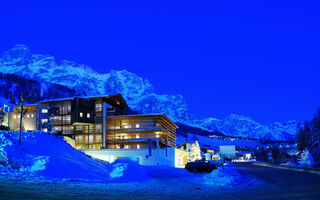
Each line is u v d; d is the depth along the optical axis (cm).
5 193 1548
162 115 8419
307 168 3588
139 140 8231
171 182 3014
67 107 8562
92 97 8619
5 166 2611
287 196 1631
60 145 4112
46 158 3041
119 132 8419
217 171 4069
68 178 2725
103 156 6788
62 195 1666
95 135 8400
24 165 2800
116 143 8375
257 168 5003
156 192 2100
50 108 8619
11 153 2908
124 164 3656
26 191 1700
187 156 8381
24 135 3691
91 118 8500
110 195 1814
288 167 4475
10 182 2016
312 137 8800
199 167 4516
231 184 2647
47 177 2556
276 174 3394
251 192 1975
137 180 3186
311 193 1686
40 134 4084
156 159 6600
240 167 5488
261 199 1588
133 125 8512
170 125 9756
